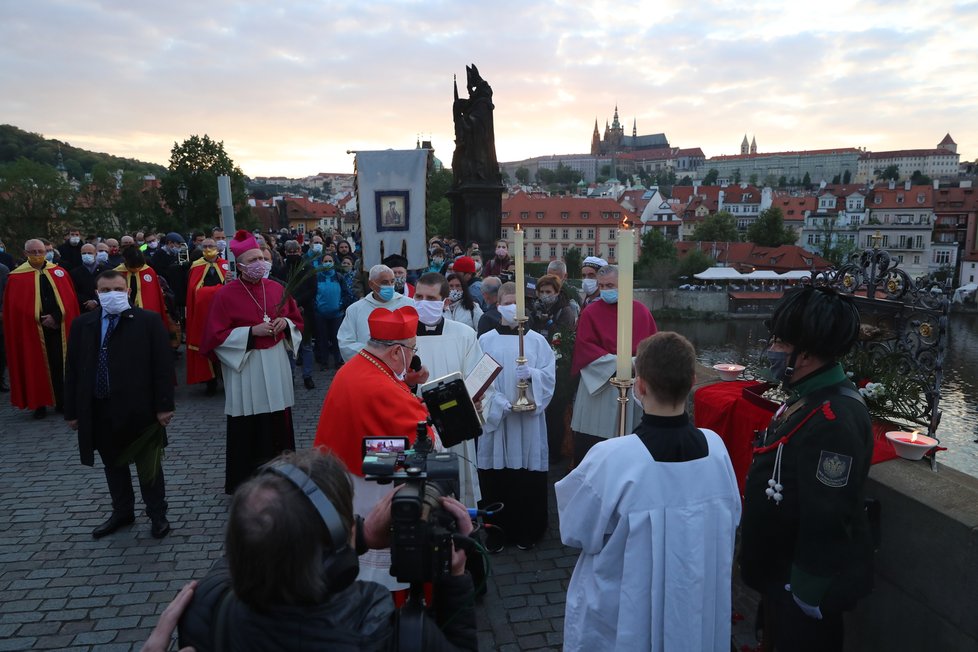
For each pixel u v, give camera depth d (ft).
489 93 45.19
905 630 7.80
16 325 22.17
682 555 6.02
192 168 172.04
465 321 21.13
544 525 13.53
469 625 4.76
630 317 7.69
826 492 6.49
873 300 10.38
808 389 7.18
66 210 151.74
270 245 47.70
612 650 6.17
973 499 7.34
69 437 20.68
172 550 13.37
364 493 8.50
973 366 107.04
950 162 614.34
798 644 7.12
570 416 18.04
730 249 269.85
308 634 3.70
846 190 360.48
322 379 28.60
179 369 30.55
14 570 12.50
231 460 16.05
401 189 28.58
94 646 10.20
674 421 6.28
